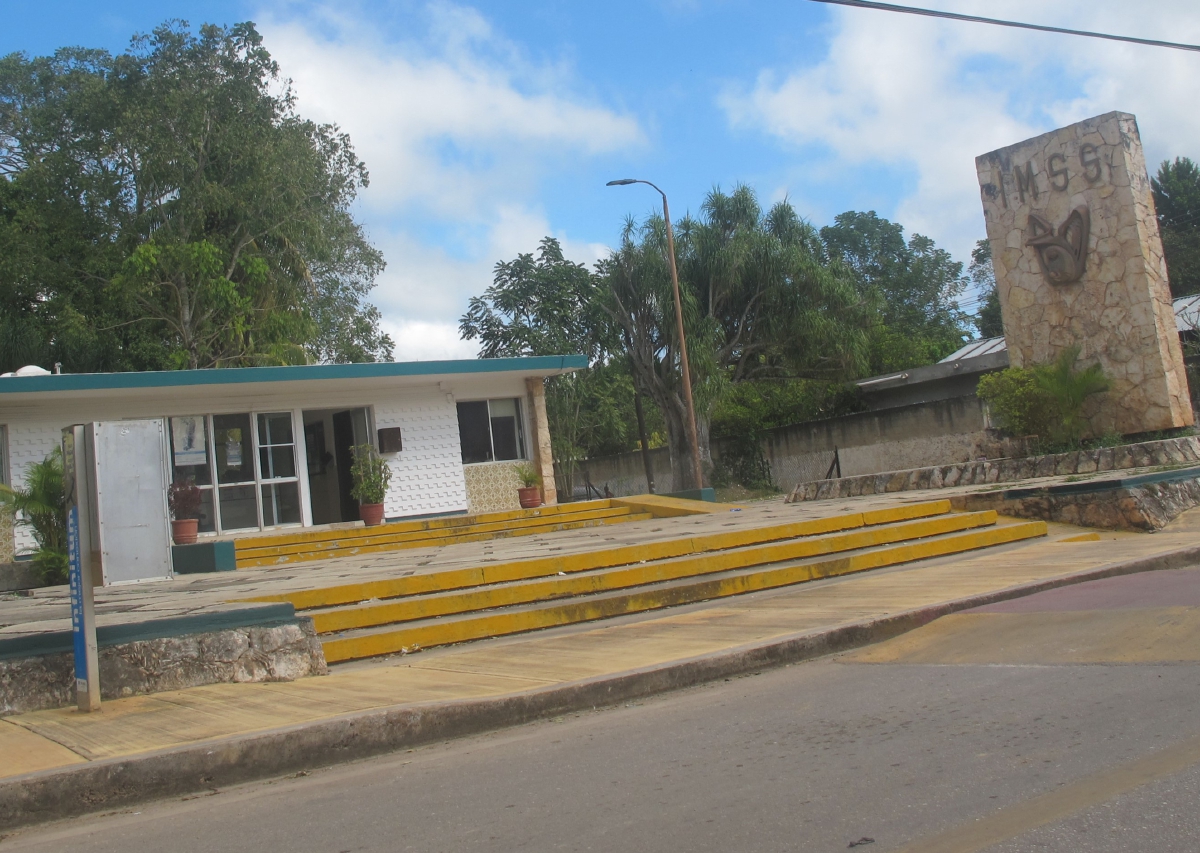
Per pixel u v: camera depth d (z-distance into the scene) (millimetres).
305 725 5188
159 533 6227
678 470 30844
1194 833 3232
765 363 33594
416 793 4488
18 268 27594
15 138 33844
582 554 10609
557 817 3943
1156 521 12719
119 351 28625
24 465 16000
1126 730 4484
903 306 57438
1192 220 47500
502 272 31125
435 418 19688
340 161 31188
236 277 29188
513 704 5805
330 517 20469
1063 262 17922
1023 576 9461
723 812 3820
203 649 6727
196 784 4828
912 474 18562
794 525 12336
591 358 31672
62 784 4523
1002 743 4453
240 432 17812
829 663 6988
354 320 34031
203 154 27438
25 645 6242
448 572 9758
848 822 3594
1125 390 17156
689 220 30719
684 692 6387
